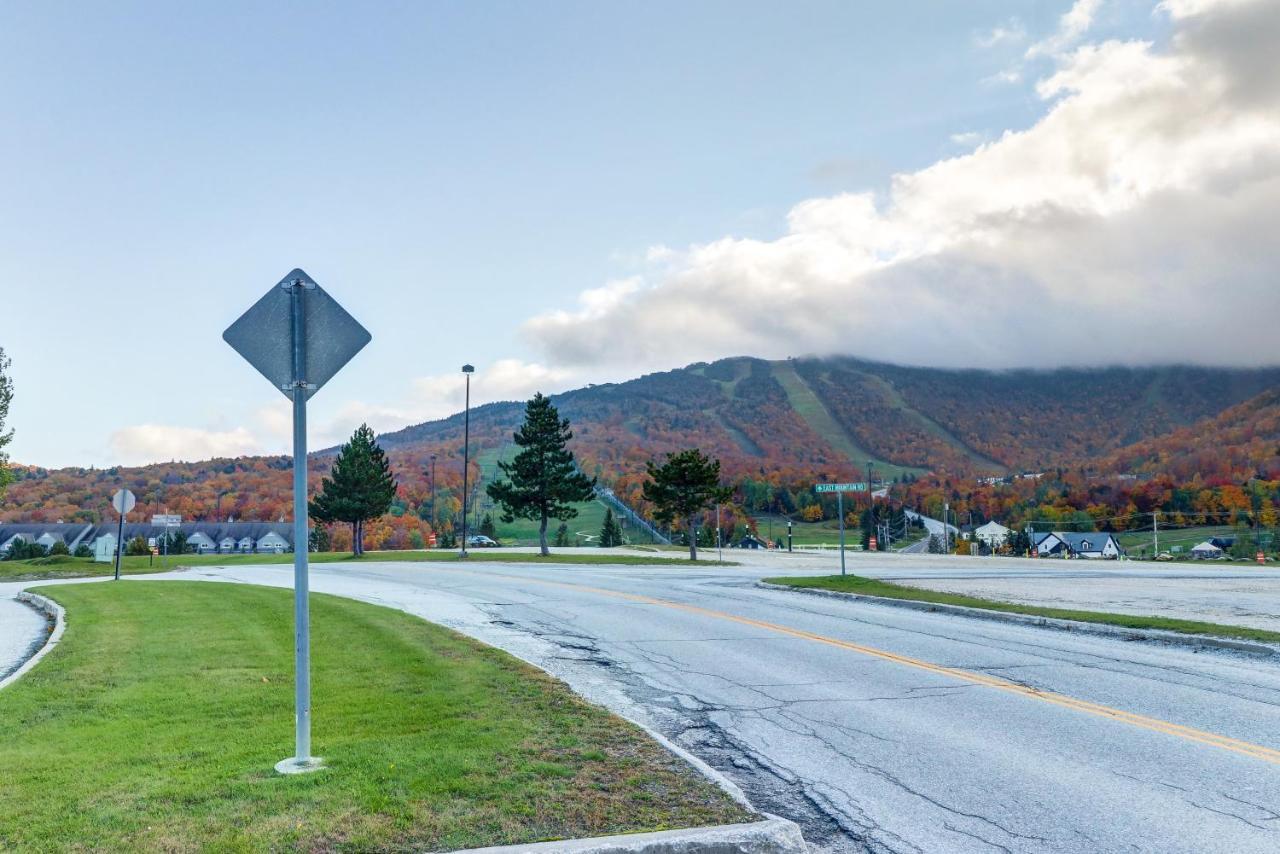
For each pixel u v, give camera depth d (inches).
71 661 397.4
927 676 385.4
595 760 235.0
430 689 327.6
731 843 180.5
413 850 171.6
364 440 2039.9
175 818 187.5
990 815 210.2
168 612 584.7
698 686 366.0
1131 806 215.2
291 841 175.2
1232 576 1109.7
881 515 4525.1
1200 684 362.6
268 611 587.5
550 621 581.6
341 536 3784.5
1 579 1189.1
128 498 1072.2
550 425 1830.7
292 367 235.8
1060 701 332.2
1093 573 1166.3
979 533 4635.8
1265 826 201.0
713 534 3801.7
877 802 220.1
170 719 286.8
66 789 208.1
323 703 306.7
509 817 189.2
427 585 919.7
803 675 390.0
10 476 1364.4
